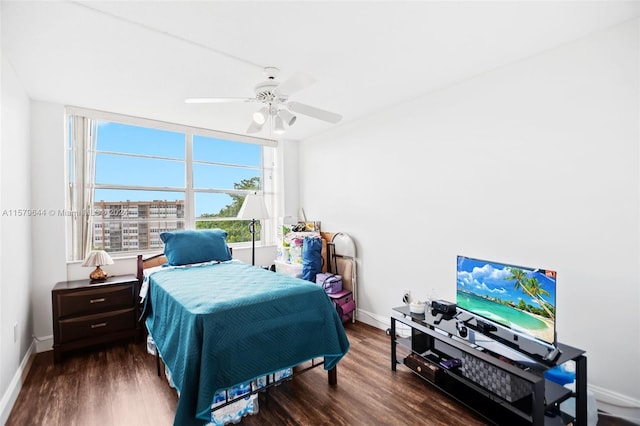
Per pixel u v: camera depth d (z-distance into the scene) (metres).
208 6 1.60
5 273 1.98
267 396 2.09
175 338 1.81
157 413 1.92
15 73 2.29
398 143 3.15
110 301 2.85
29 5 1.56
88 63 2.18
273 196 4.66
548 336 1.66
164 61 2.17
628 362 1.83
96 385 2.23
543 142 2.14
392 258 3.24
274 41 1.94
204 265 3.09
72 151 3.08
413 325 2.27
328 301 2.19
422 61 2.24
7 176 2.07
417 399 2.06
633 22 1.78
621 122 1.83
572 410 1.79
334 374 2.22
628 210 1.82
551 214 2.11
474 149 2.52
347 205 3.78
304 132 4.15
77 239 3.12
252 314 1.80
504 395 1.75
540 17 1.74
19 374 2.21
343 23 1.77
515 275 1.85
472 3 1.61
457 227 2.66
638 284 1.80
